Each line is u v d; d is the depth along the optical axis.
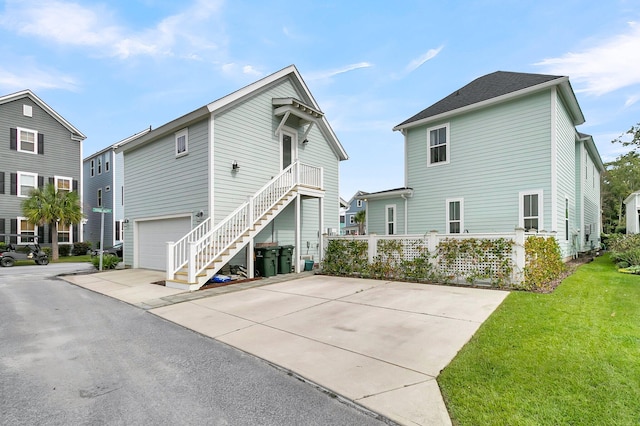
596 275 8.55
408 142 13.88
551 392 2.70
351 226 49.75
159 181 12.17
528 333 4.12
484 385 2.87
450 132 12.57
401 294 6.91
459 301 6.10
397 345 4.01
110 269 13.27
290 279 9.39
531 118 10.64
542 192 10.35
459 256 7.89
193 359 3.81
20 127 20.67
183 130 11.05
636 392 2.65
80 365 3.67
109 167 24.05
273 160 11.95
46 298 7.65
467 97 12.57
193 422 2.50
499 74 13.26
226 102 10.22
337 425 2.43
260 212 9.86
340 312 5.65
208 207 9.95
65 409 2.72
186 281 8.14
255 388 3.06
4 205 19.86
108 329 5.10
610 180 35.41
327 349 3.97
